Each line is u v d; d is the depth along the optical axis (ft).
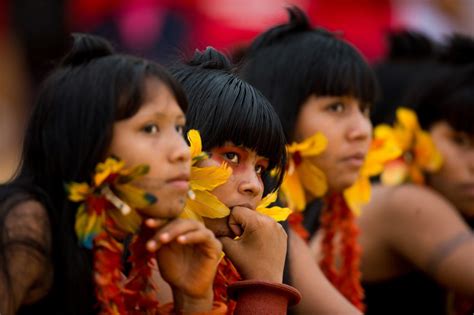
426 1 34.12
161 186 11.07
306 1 31.27
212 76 13.32
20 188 11.30
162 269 11.71
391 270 19.17
